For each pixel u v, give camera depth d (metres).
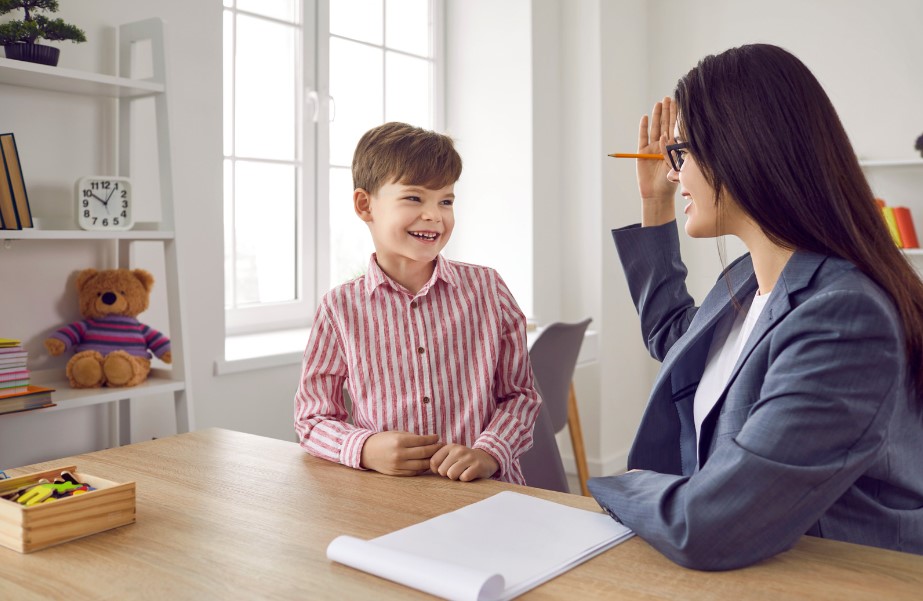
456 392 1.40
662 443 1.23
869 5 3.59
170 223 2.12
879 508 0.93
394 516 1.02
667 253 1.39
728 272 1.23
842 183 0.92
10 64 1.78
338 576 0.84
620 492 0.96
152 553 0.91
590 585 0.81
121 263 2.22
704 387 1.17
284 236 3.07
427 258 1.35
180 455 1.32
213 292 2.47
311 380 1.40
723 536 0.82
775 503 0.82
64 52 2.10
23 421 2.07
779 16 3.79
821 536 0.95
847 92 3.66
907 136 3.53
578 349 2.81
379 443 1.21
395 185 1.33
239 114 2.89
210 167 2.46
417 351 1.39
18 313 2.04
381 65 3.42
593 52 3.65
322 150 3.15
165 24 2.10
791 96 0.93
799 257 0.94
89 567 0.87
